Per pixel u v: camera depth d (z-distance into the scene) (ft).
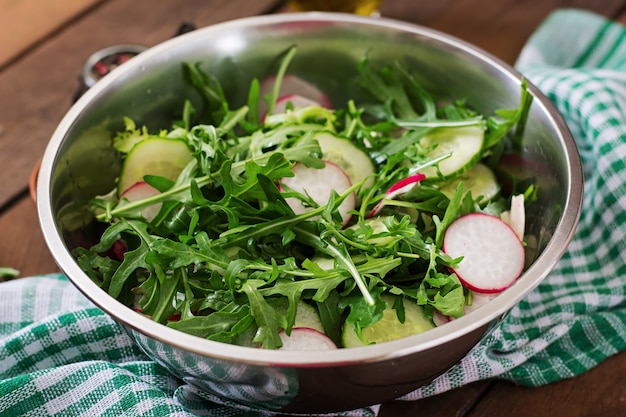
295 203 1.71
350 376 1.45
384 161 1.82
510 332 1.76
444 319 1.62
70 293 1.82
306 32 1.92
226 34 1.90
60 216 1.68
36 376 1.62
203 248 1.62
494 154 1.85
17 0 2.41
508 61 2.26
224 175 1.66
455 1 2.40
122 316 1.46
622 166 1.89
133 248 1.73
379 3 2.28
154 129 1.91
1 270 1.85
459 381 1.69
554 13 2.30
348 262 1.59
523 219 1.72
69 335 1.72
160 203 1.76
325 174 1.73
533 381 1.70
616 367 1.73
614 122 1.94
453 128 1.85
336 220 1.67
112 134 1.83
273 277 1.57
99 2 2.41
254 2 2.40
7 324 1.79
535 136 1.78
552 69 2.11
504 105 1.85
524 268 1.70
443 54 1.88
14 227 1.96
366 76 1.95
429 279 1.59
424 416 1.68
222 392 1.56
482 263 1.66
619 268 1.86
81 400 1.62
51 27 2.35
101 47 2.30
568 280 1.87
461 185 1.67
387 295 1.63
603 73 2.06
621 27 2.26
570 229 1.55
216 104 1.93
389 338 1.59
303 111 1.86
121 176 1.79
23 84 2.22
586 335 1.77
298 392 1.50
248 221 1.69
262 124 1.93
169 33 2.33
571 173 1.64
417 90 1.91
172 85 1.89
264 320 1.54
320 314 1.59
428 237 1.66
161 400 1.60
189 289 1.62
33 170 2.04
